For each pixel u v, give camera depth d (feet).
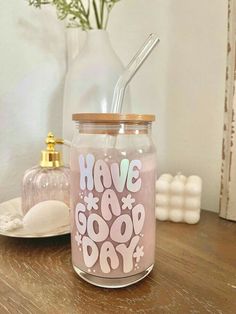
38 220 1.33
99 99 1.81
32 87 2.03
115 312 0.87
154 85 1.98
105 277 0.97
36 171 1.56
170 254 1.25
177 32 1.84
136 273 1.00
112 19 2.18
